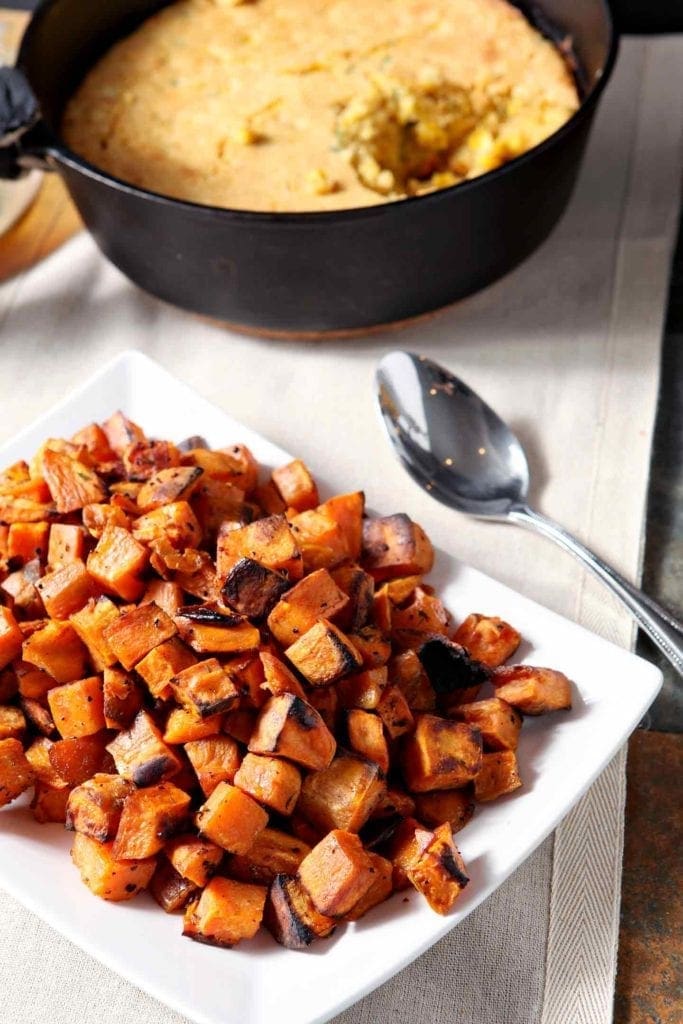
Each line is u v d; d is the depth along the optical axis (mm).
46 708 547
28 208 782
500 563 636
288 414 695
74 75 773
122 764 523
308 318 684
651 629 587
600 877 552
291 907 500
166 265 673
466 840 523
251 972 498
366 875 497
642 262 741
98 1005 536
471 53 763
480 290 698
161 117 744
